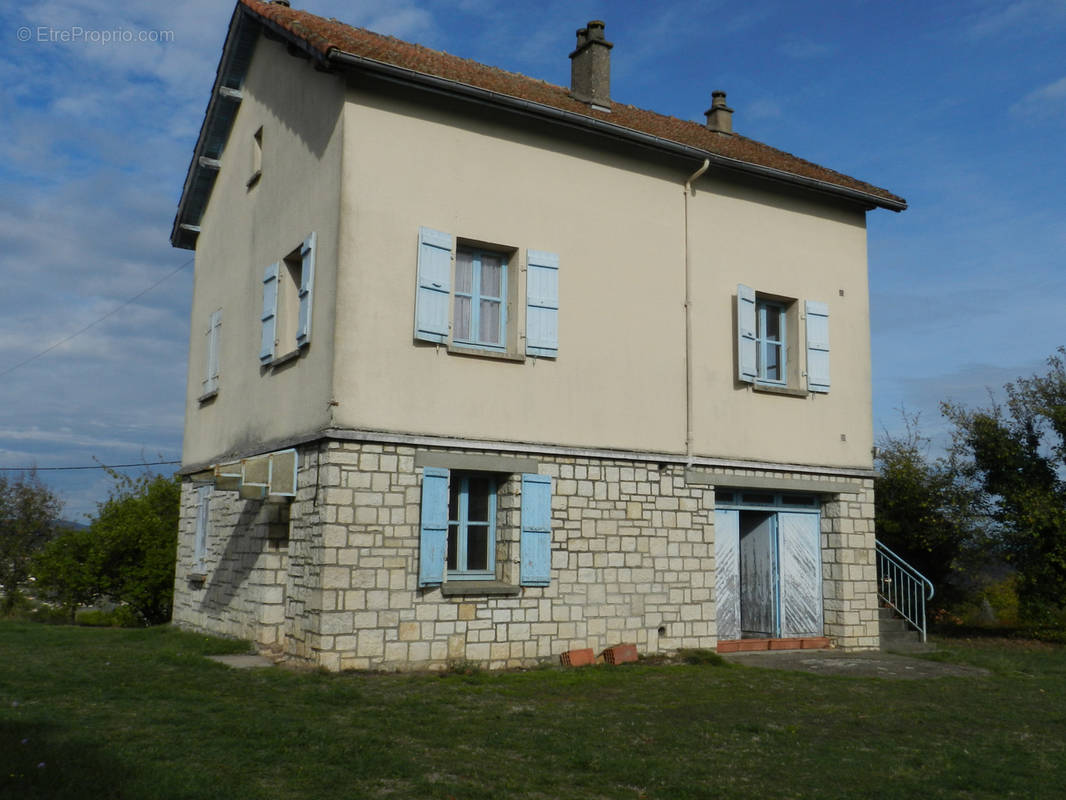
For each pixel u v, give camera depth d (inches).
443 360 422.9
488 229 443.8
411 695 338.3
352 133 411.2
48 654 427.5
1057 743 301.1
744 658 480.7
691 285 507.2
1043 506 614.9
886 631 565.6
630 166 495.5
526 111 447.5
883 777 253.6
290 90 479.2
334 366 395.2
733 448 509.4
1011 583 718.5
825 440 547.8
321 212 425.4
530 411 444.8
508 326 454.0
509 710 321.4
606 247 481.1
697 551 490.0
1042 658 528.1
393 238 415.8
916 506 669.9
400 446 406.9
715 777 246.1
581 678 395.2
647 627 467.8
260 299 499.2
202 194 625.0
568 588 446.0
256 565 459.8
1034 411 641.0
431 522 407.8
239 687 341.7
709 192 523.8
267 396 473.1
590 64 559.5
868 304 581.6
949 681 426.9
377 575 395.2
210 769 230.1
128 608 847.7
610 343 475.2
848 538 546.9
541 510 439.2
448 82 418.3
